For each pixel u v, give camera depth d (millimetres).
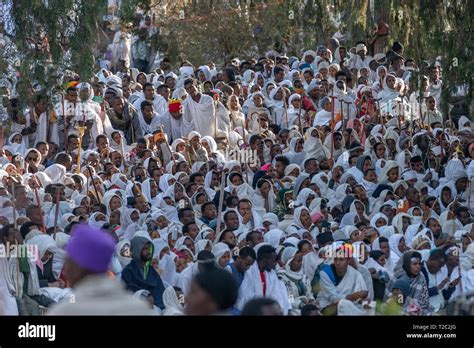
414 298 26094
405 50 46875
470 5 37812
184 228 29750
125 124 44094
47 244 25906
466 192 37469
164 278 26469
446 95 38344
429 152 40844
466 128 45375
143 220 31250
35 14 35312
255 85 49562
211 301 12297
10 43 35750
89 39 36062
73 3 35469
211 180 37094
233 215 31406
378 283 26734
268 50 58750
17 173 34594
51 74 35812
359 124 43594
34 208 28641
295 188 36625
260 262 25219
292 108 46969
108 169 37250
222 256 26578
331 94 47562
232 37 57750
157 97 46844
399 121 45250
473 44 37594
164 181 36781
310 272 26734
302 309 23266
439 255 26875
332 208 34406
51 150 40531
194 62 57312
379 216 32656
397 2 42750
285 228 32781
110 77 49438
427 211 34281
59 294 24719
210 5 57469
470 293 19484
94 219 30578
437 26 38281
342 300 24812
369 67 52969
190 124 44531
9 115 38906
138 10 53656
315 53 55594
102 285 11812
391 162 38281
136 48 55281
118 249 26719
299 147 41344
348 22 55562
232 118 45594
